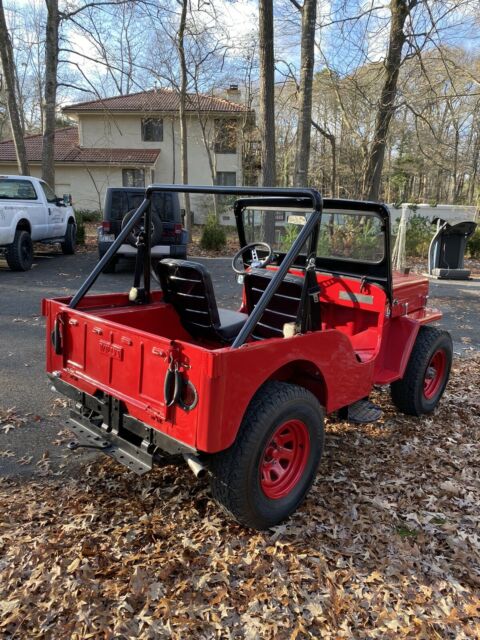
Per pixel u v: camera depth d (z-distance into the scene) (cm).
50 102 1591
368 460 395
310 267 313
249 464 272
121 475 355
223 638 231
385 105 1333
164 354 263
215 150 2719
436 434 446
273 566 274
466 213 1730
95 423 323
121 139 2733
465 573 279
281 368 321
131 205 1095
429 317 483
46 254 1425
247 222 461
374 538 304
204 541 291
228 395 251
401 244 1543
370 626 242
